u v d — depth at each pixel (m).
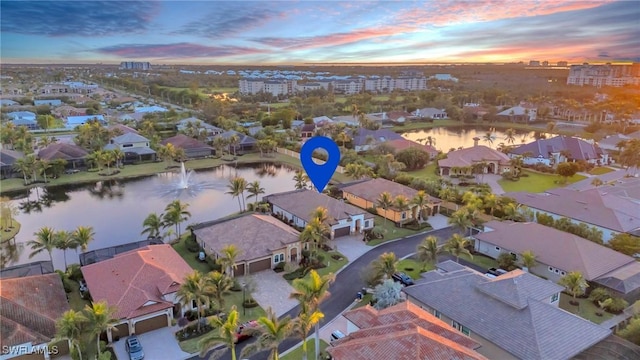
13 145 134.88
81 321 38.25
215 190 101.44
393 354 31.81
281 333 34.38
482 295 43.75
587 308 50.69
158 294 47.75
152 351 42.88
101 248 67.19
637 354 36.81
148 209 88.00
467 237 71.38
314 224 61.69
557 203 78.12
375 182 90.06
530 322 38.81
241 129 162.25
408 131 195.50
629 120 193.75
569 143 128.62
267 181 110.19
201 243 66.00
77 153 119.69
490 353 38.97
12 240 72.06
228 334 34.94
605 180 99.31
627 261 56.88
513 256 61.16
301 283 38.91
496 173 117.75
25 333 40.47
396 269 56.22
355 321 40.31
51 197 96.19
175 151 121.62
